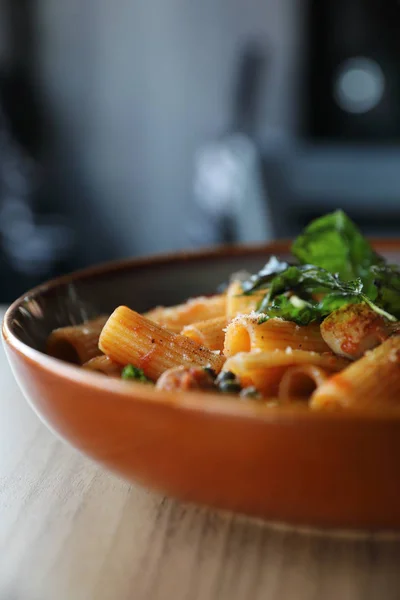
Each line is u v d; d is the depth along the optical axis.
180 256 0.49
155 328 0.37
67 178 1.98
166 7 1.91
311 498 0.27
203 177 1.67
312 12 1.89
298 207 1.23
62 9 1.90
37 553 0.29
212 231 1.49
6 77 1.83
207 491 0.28
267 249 0.50
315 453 0.26
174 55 1.93
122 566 0.29
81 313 0.44
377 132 1.96
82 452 0.31
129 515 0.31
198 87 1.94
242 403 0.26
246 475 0.27
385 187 1.24
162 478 0.29
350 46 1.91
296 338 0.36
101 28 1.92
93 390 0.28
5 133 1.80
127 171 1.99
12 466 0.35
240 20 1.90
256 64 1.88
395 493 0.27
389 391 0.30
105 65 1.93
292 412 0.26
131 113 1.96
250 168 1.20
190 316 0.43
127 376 0.34
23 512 0.32
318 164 1.25
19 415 0.40
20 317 0.39
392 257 0.52
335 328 0.35
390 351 0.32
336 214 0.46
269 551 0.29
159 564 0.29
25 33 1.89
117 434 0.28
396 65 1.92
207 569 0.28
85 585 0.28
